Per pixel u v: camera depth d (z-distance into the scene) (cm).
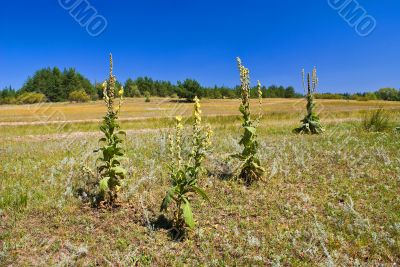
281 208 681
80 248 543
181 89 8612
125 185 798
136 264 522
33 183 859
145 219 647
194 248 560
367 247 541
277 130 1823
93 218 661
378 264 495
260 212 669
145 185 814
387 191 755
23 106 7900
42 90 10912
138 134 1825
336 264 497
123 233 604
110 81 696
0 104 9838
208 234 593
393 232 575
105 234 605
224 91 9512
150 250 552
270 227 611
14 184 840
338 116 2859
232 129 1938
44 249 556
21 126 2691
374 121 1688
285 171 884
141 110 5103
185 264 520
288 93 11438
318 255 524
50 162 1080
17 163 1062
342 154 1084
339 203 701
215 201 725
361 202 700
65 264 515
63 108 6838
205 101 8244
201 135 628
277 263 497
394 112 2919
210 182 813
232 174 876
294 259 519
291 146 1243
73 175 899
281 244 556
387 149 1138
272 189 786
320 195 744
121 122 2786
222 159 1010
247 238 577
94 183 820
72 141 1534
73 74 11194
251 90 842
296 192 764
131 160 1041
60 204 702
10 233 600
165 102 7888
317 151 1148
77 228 626
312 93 1681
